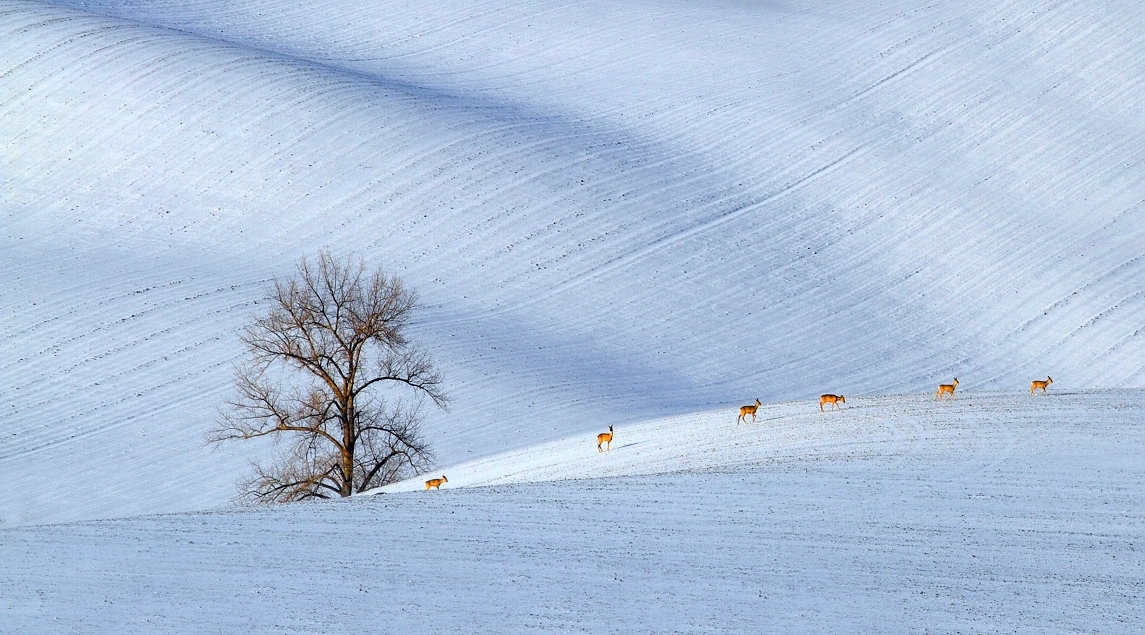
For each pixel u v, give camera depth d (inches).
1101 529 2970.0
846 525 3056.1
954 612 2448.3
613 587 2623.0
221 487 5693.9
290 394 6569.9
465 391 6727.4
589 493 3464.6
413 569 2758.4
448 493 3565.5
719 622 2407.7
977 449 3791.8
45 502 5605.3
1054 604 2488.9
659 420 5054.1
